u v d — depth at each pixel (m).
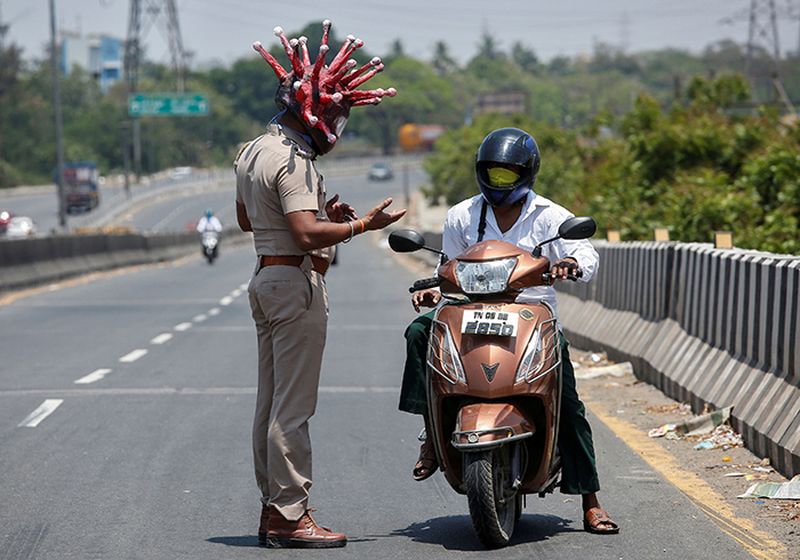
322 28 14.26
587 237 14.55
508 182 15.03
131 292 66.56
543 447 14.41
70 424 23.89
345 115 14.50
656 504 16.86
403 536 15.42
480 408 13.88
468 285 14.40
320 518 16.53
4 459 20.52
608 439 21.81
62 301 59.22
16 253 68.62
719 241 25.48
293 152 14.34
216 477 19.09
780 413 18.70
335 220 14.92
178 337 40.91
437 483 18.78
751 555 14.14
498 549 14.61
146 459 20.52
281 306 14.45
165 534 15.57
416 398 14.89
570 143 108.06
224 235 170.88
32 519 16.38
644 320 30.05
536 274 14.41
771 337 20.02
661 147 63.94
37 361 34.00
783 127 64.94
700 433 21.36
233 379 30.25
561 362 14.52
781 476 18.02
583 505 15.56
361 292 65.88
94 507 17.09
